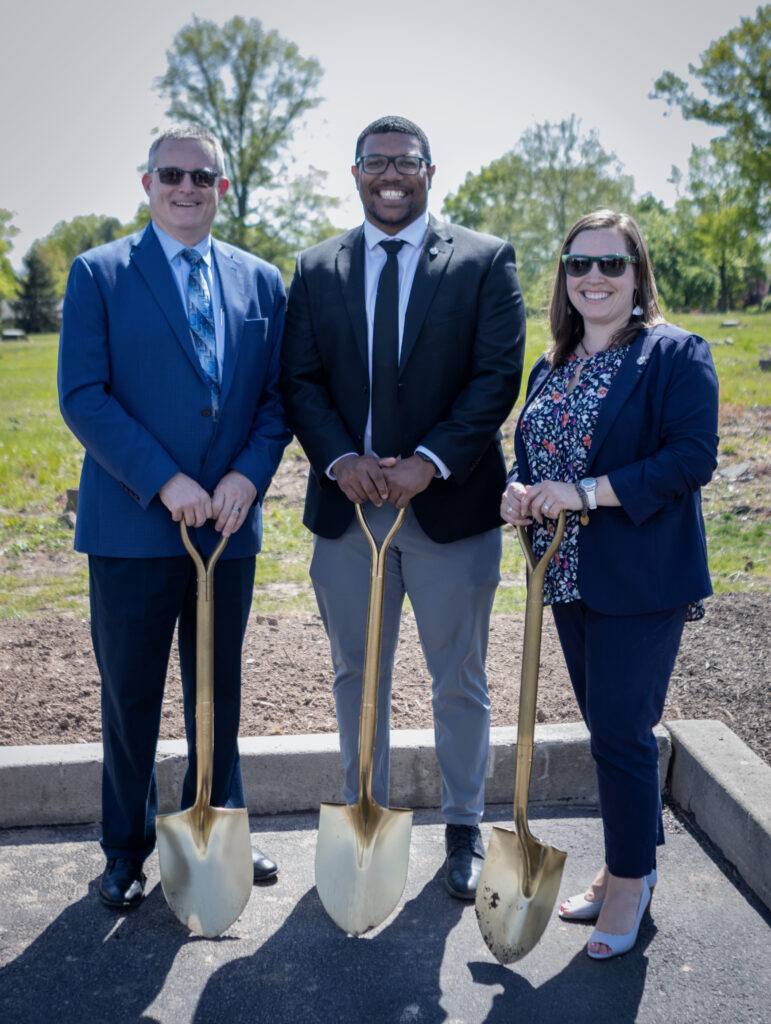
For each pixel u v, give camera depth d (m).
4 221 48.81
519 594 5.18
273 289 2.87
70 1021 2.23
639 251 2.46
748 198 33.53
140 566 2.62
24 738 3.38
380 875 2.50
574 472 2.48
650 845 2.45
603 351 2.50
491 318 2.77
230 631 2.76
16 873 2.84
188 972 2.41
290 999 2.31
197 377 2.62
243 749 3.19
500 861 2.46
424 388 2.78
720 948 2.50
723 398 10.69
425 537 2.81
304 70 35.88
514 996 2.32
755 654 4.04
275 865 2.84
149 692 2.69
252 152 35.84
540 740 3.24
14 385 19.64
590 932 2.59
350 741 2.97
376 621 2.54
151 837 2.82
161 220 2.62
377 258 2.79
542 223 35.03
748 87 29.98
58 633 4.53
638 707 2.40
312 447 2.78
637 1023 2.22
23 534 6.91
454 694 2.87
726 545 5.99
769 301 49.97
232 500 2.60
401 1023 2.22
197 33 35.00
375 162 2.66
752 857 2.74
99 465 2.67
